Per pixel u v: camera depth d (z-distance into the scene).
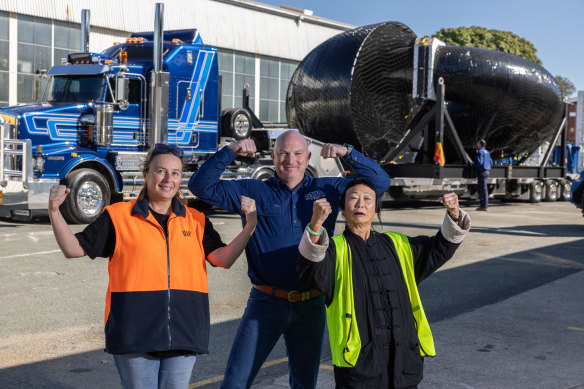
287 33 29.94
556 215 16.91
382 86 17.16
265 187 3.39
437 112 17.03
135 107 13.29
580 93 27.11
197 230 2.89
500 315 6.10
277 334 3.31
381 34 16.81
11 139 11.75
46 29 22.22
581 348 5.05
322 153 3.45
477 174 18.09
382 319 2.76
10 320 5.84
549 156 21.75
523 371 4.51
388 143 17.91
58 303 6.50
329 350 5.12
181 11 25.52
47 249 9.62
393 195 17.08
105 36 23.62
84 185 12.44
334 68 16.66
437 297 7.04
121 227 2.74
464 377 4.38
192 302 2.78
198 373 4.54
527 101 18.98
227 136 15.38
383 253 2.89
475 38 48.50
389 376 2.75
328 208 2.63
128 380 2.71
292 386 3.42
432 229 12.90
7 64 21.34
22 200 11.62
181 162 2.86
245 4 27.98
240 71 28.36
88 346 5.11
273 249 3.27
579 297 6.85
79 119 12.77
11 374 4.43
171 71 13.75
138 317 2.68
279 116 30.41
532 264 9.11
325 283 2.74
